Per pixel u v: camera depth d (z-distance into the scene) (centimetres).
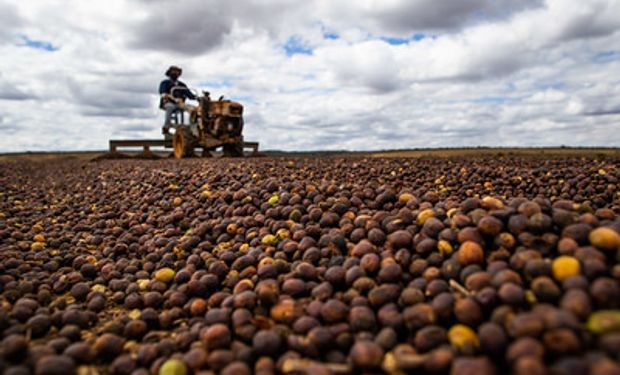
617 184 582
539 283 216
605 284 197
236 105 1608
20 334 271
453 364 189
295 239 374
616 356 167
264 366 222
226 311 273
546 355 178
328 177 742
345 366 216
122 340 271
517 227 270
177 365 229
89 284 387
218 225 452
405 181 708
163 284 361
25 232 553
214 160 1341
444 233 291
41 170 1784
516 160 1122
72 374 226
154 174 938
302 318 251
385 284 266
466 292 238
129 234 502
